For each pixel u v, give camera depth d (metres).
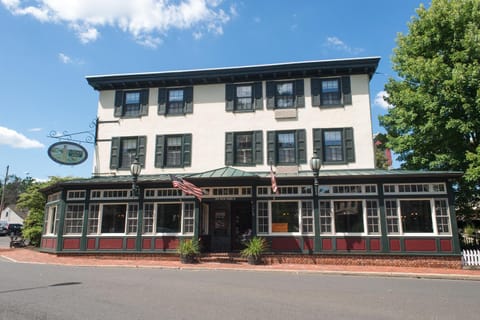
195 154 18.72
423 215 14.88
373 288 9.71
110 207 17.28
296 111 18.20
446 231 14.53
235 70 18.80
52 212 19.25
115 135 19.62
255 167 17.98
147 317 6.19
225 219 18.06
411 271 13.20
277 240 15.65
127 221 16.89
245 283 10.23
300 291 9.02
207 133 18.84
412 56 18.11
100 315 6.28
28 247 22.81
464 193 17.09
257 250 14.91
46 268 13.34
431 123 16.12
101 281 10.21
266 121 18.41
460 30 16.52
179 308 6.91
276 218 15.93
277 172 17.55
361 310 7.00
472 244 18.55
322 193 15.76
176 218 16.78
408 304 7.62
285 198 15.95
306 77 18.53
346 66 17.89
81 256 16.80
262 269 13.55
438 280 11.70
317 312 6.77
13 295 8.01
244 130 18.53
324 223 15.50
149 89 19.88
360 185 15.57
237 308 6.99
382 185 15.35
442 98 16.08
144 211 16.91
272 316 6.41
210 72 19.02
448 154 16.48
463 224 21.00
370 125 17.48
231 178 15.61
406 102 17.08
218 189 16.61
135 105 19.91
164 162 18.91
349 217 15.42
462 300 8.12
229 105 18.89
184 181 15.41
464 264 14.04
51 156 17.34
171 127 19.25
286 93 18.59
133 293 8.38
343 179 15.57
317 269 13.61
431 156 17.48
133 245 16.59
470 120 15.66
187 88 19.53
